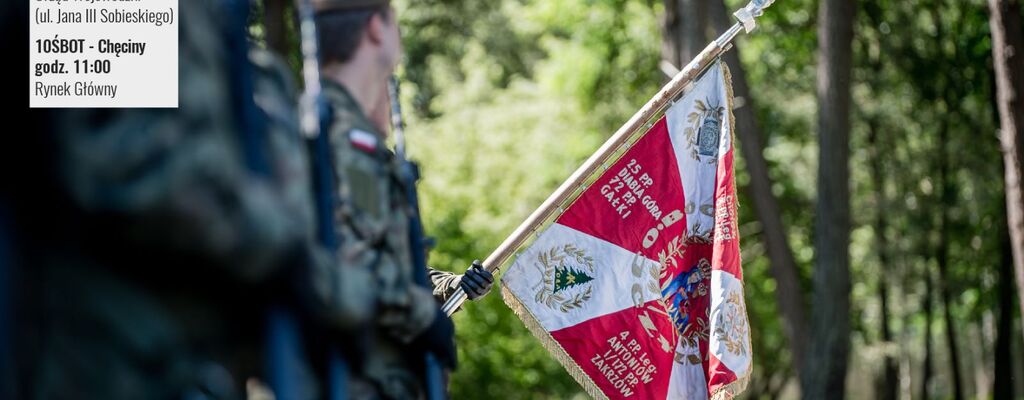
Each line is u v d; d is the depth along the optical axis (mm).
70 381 2713
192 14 2742
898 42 34594
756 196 27359
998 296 36781
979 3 34625
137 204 2578
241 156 2742
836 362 25672
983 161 34812
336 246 3498
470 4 48562
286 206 2834
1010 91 22766
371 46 4156
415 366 4043
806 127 37125
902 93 35156
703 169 10211
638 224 10133
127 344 2744
